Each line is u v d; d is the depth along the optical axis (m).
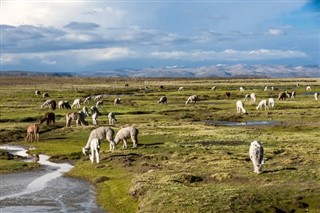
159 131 70.50
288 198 29.53
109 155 51.62
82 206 34.03
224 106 116.00
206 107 113.50
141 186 35.06
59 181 42.97
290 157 46.84
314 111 97.94
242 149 53.78
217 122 87.94
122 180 40.44
